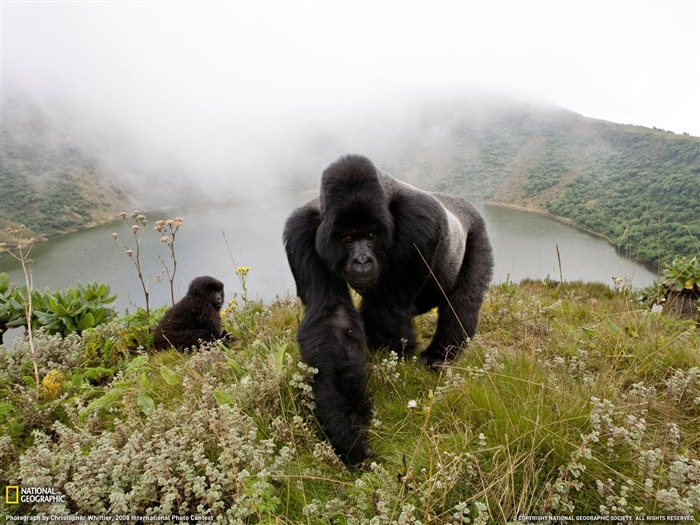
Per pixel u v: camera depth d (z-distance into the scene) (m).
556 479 3.18
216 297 8.79
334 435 3.73
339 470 3.56
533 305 7.68
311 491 3.40
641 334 5.87
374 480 3.28
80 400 4.81
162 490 3.05
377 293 5.15
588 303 9.25
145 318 8.66
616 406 3.81
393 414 4.26
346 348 4.21
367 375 4.42
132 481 3.22
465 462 3.23
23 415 4.73
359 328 4.43
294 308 8.58
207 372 5.15
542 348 5.43
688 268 9.92
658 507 2.97
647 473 3.11
